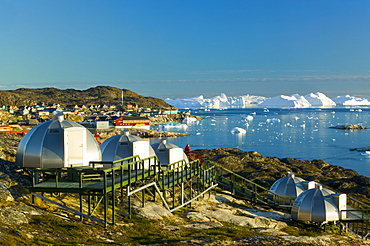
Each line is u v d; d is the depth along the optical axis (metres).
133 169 32.94
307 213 34.53
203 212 33.66
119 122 188.75
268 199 45.59
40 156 26.23
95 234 21.47
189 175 36.50
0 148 33.56
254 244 23.73
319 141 156.50
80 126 27.95
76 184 24.31
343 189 55.28
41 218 21.59
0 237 17.27
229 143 150.38
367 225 34.44
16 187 24.47
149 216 27.14
